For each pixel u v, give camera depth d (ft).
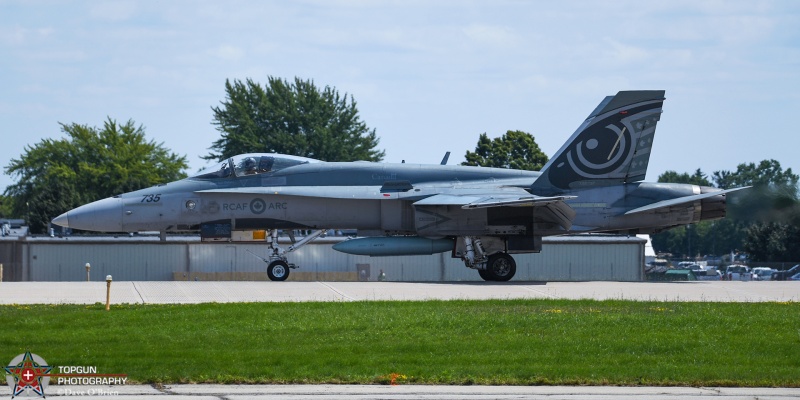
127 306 258.98
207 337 217.56
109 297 265.75
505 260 367.86
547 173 377.30
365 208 375.66
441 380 180.14
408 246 366.63
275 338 216.54
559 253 536.83
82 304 265.13
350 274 531.91
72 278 524.52
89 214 375.66
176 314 244.63
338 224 378.12
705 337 221.46
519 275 534.78
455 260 535.60
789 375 185.16
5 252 519.19
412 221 374.84
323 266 534.78
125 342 212.64
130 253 529.45
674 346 210.59
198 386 175.11
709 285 344.90
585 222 375.25
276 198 374.63
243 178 377.50
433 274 535.19
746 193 474.49
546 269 535.60
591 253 538.06
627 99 375.86
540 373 184.34
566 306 267.39
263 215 374.84
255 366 187.83
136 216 376.48
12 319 236.63
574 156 377.09
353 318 239.30
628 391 175.01
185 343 211.41
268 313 246.06
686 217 380.99
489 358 197.67
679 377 182.70
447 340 215.51
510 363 194.59
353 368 188.03
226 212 374.84
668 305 271.28
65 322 234.38
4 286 316.40
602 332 226.38
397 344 209.97
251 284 328.90
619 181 379.14
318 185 375.86
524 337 219.20
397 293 303.48
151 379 177.68
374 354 201.57
